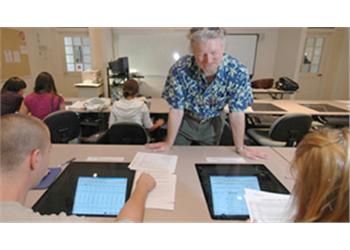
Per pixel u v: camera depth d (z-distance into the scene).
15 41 4.36
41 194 0.96
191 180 1.08
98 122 3.02
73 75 6.03
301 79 6.05
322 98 6.16
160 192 0.99
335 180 0.50
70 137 2.40
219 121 1.57
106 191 0.99
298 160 0.57
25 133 0.68
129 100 2.52
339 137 0.54
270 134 2.44
